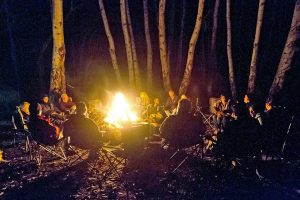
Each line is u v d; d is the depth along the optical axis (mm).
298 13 9883
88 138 6125
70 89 14672
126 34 13867
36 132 6562
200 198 5434
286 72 9898
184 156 7648
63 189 5898
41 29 17609
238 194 5559
